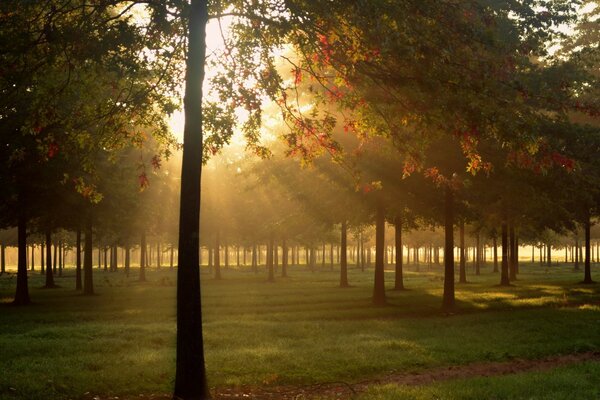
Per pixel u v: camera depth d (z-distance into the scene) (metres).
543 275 56.56
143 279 50.00
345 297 29.41
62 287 41.56
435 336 15.91
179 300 9.37
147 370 11.22
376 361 12.16
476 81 9.27
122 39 9.76
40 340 14.80
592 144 20.97
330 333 16.53
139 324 18.97
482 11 10.30
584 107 11.10
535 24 17.59
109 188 28.00
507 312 22.12
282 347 13.98
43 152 12.16
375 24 8.75
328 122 11.67
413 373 11.48
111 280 52.47
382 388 9.69
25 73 10.24
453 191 22.14
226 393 9.90
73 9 10.15
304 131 12.52
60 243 64.62
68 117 12.12
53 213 27.33
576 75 22.39
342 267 39.97
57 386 10.09
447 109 9.27
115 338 15.25
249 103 10.53
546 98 11.05
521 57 16.33
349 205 25.53
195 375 9.23
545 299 27.03
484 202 24.77
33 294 34.12
